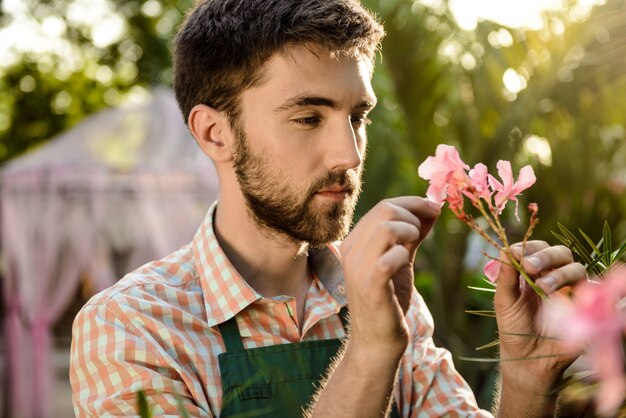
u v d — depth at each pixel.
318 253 1.51
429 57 4.27
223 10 1.39
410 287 1.09
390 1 4.24
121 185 8.60
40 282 8.59
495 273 1.16
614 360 0.62
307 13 1.30
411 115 4.38
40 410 8.46
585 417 0.98
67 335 9.91
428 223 1.05
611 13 4.11
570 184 3.95
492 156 4.27
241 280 1.37
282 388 1.33
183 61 1.46
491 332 4.18
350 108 1.32
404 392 1.48
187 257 1.48
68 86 17.47
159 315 1.34
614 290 0.62
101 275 8.56
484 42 4.27
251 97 1.34
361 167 1.40
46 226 8.58
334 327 1.46
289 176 1.32
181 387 1.28
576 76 4.17
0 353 9.55
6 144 17.23
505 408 1.23
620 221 3.89
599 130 4.07
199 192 8.76
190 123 1.45
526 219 4.03
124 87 17.48
